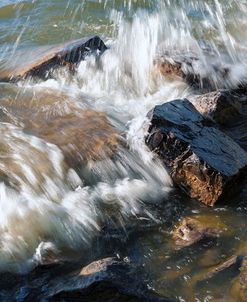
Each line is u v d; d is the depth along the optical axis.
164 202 7.67
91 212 7.38
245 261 6.25
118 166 8.31
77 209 7.39
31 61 12.36
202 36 14.60
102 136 8.84
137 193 7.84
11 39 14.55
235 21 15.96
